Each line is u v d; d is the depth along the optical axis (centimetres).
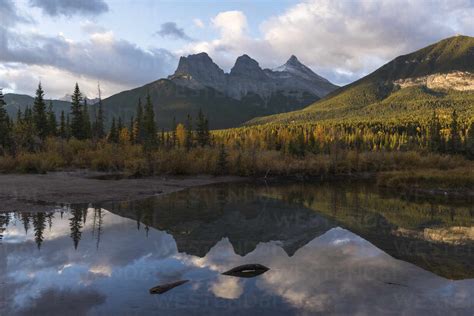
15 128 5616
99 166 4494
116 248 1188
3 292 803
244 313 709
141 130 7788
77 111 7344
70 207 2022
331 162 5819
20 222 1578
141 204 2222
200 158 4875
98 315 692
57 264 1008
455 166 5906
